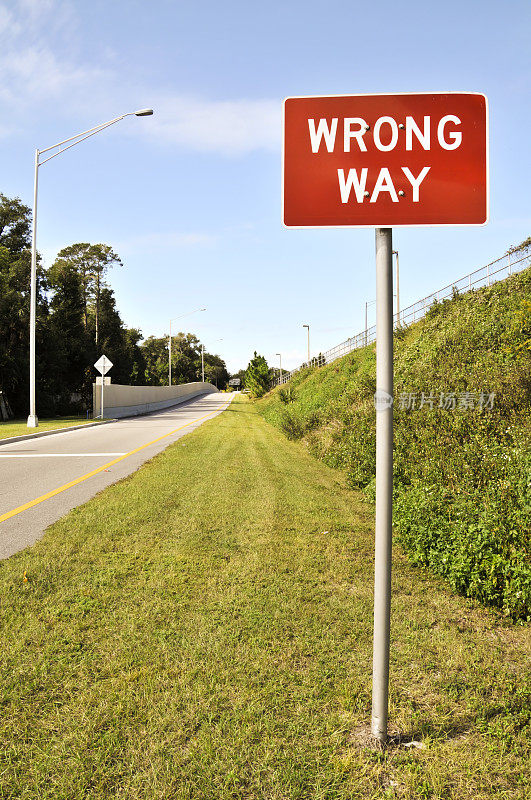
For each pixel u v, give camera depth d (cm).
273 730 262
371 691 298
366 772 236
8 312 3416
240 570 489
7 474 1016
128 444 1584
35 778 229
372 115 255
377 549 252
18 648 336
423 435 880
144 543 568
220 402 5825
